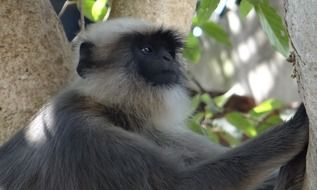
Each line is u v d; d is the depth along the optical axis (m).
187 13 10.41
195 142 9.35
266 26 9.97
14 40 9.38
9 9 9.42
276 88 20.59
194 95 13.73
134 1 10.27
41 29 9.55
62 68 9.58
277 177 7.82
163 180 8.04
